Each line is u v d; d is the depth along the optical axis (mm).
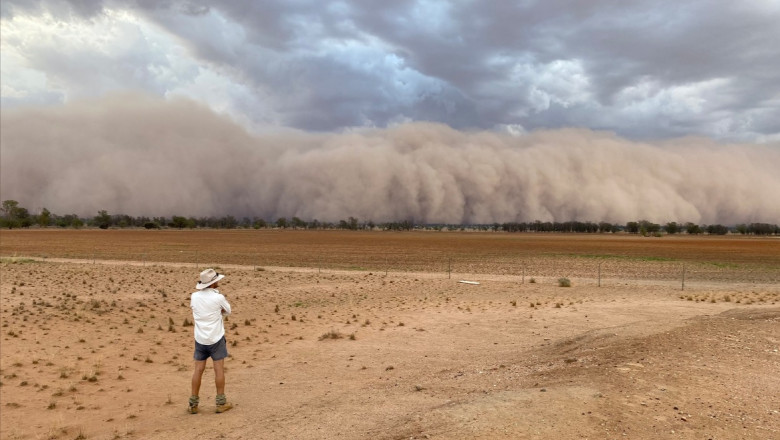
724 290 30359
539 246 108438
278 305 23578
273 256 67688
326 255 71125
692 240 165750
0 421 8914
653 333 11531
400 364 11695
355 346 14055
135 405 9523
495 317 18062
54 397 10242
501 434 5852
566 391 7309
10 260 49844
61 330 17016
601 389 7336
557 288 30766
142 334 16656
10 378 11672
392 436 6203
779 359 8852
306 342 14953
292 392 9641
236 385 10453
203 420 8086
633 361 8867
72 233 188250
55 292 27047
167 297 25875
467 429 6070
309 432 6922
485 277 39031
